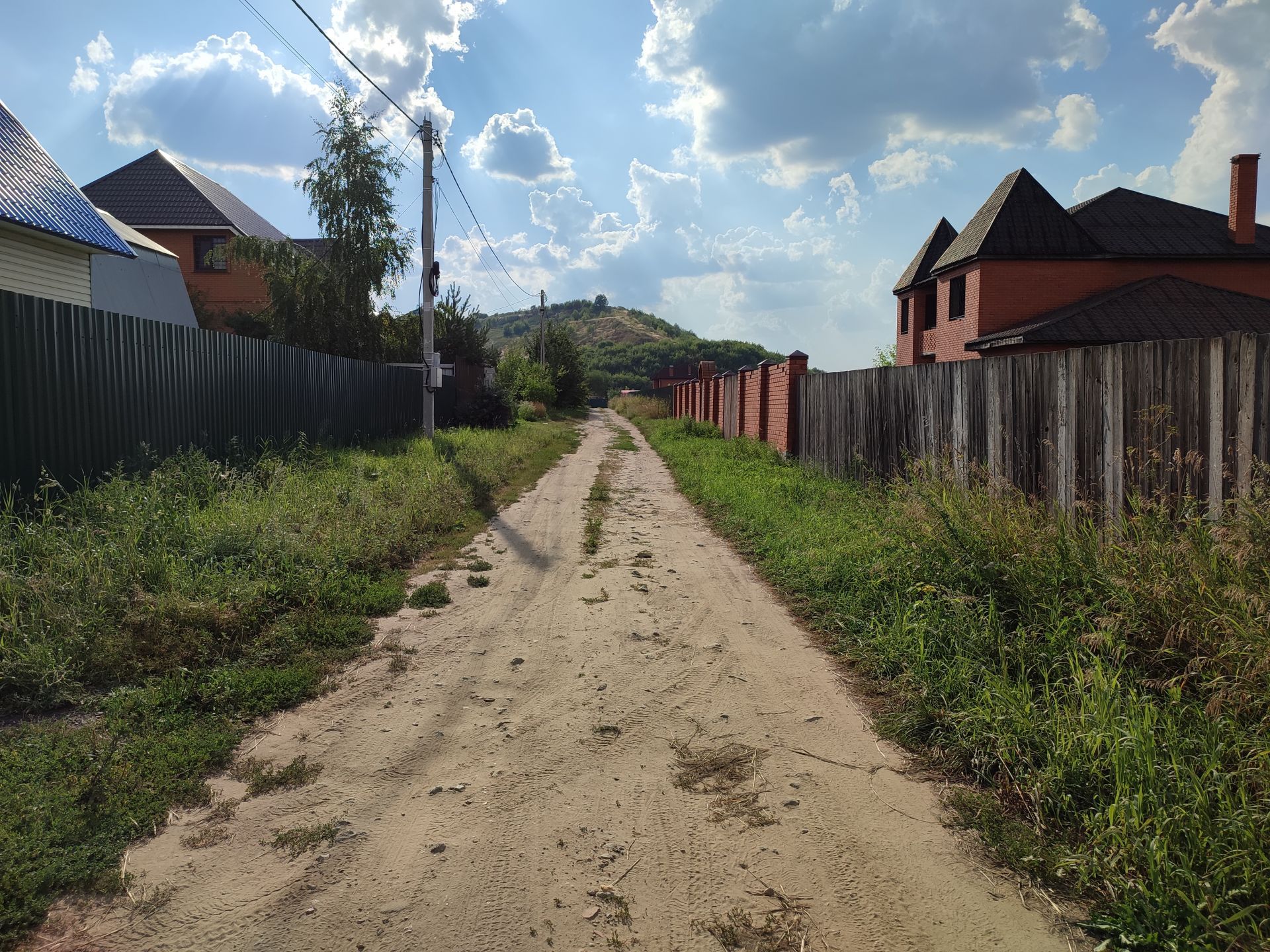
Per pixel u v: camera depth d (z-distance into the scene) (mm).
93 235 9734
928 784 3189
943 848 2744
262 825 2846
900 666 4273
